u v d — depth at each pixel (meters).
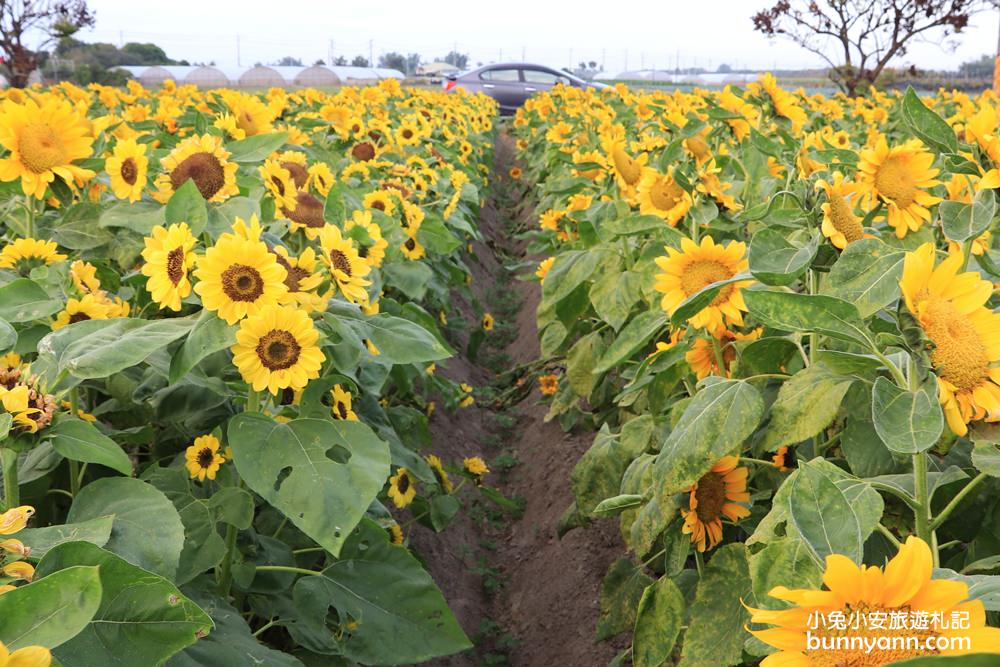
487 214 14.84
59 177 3.36
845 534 1.45
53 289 2.83
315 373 2.18
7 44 20.52
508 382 8.02
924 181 2.80
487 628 4.68
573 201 6.39
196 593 2.41
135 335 2.15
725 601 2.37
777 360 2.97
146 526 1.88
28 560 1.62
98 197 4.09
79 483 2.46
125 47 63.78
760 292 1.78
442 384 5.90
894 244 3.04
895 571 1.14
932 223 3.05
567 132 10.86
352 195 4.37
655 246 3.95
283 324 2.16
